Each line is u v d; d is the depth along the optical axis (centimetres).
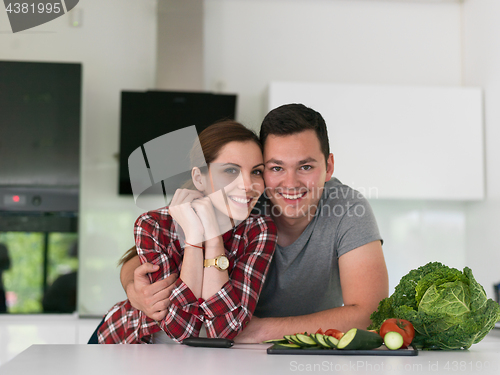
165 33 278
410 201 293
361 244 127
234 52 287
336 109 259
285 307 139
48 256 248
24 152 249
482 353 91
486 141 268
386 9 297
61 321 234
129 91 261
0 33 274
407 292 98
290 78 289
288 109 124
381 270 126
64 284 247
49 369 75
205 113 263
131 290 114
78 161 251
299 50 291
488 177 265
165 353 91
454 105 265
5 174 247
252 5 290
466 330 90
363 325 118
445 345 92
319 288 137
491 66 265
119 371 73
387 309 102
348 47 294
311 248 133
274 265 134
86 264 276
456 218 294
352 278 126
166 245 118
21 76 251
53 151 250
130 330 121
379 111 261
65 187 250
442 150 263
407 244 292
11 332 227
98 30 285
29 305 244
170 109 262
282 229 134
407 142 262
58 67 253
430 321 92
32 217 247
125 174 264
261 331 113
